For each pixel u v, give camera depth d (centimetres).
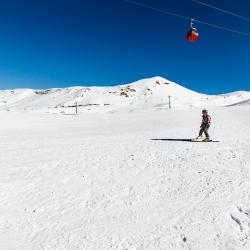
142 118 4931
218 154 1370
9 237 704
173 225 721
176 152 1456
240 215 749
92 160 1357
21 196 931
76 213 810
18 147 1850
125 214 789
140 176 1077
